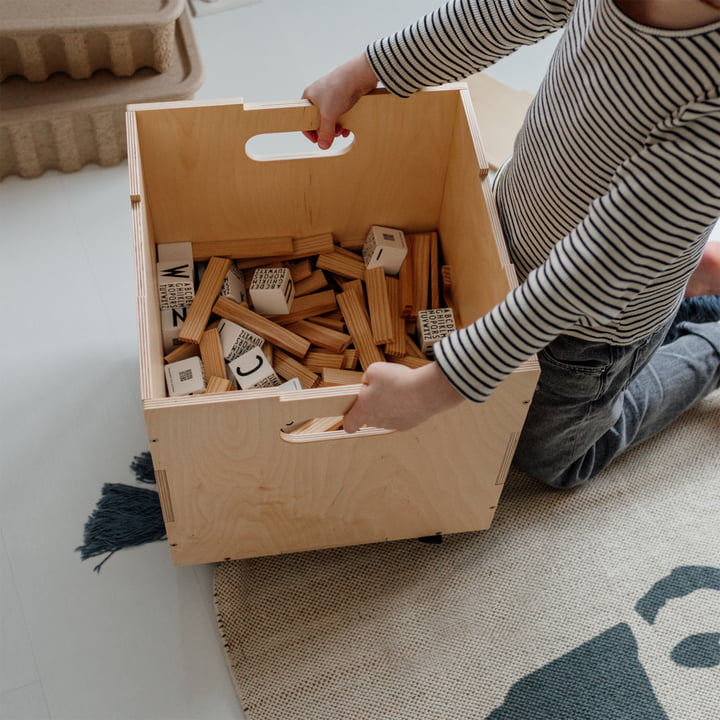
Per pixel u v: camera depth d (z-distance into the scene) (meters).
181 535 1.09
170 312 1.25
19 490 1.25
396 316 1.29
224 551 1.15
